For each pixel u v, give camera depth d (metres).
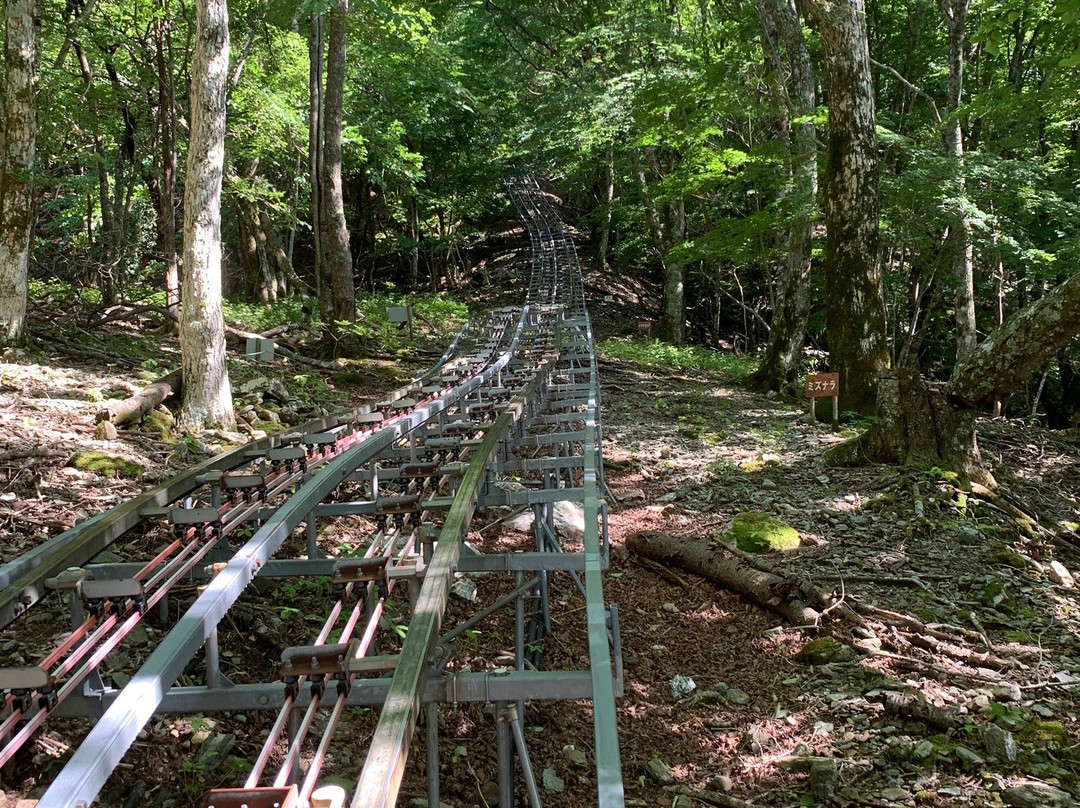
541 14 30.09
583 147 26.06
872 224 11.45
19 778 3.19
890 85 23.78
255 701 2.92
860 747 4.19
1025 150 17.56
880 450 8.73
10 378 8.58
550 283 26.83
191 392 8.41
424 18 18.12
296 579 5.21
